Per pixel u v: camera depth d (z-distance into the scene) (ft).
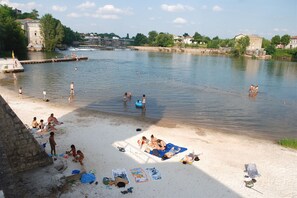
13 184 38.68
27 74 200.34
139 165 64.49
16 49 341.82
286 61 468.75
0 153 42.34
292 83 219.61
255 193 55.72
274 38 638.53
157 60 393.50
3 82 165.89
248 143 83.41
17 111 103.50
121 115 106.63
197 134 88.89
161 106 125.18
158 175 59.88
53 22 447.01
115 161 65.77
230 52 602.44
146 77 216.95
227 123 104.32
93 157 67.26
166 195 53.47
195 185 57.41
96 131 85.35
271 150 78.59
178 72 258.37
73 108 112.98
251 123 106.52
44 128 83.56
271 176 62.90
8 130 51.65
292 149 80.33
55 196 50.01
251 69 313.32
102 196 51.85
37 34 460.96
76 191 52.85
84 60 338.13
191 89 172.35
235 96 157.38
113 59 378.12
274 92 178.40
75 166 61.93
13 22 338.13
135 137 82.02
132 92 154.30
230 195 54.65
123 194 52.90
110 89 159.43
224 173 63.00
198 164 66.54
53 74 206.49
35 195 48.34
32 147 55.26
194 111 119.24
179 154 71.41
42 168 56.70
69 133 82.38
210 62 392.27
